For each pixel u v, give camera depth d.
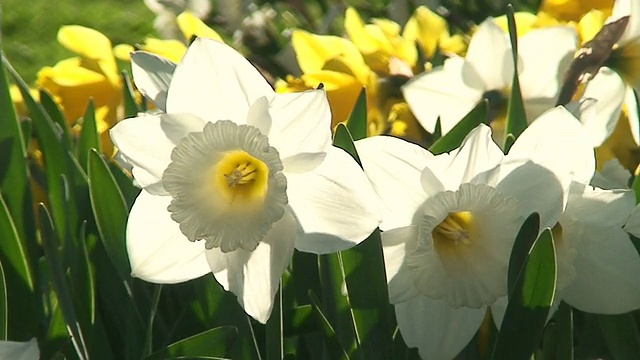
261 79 1.26
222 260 1.26
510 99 1.35
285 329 1.32
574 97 1.40
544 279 1.25
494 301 1.27
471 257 1.27
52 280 1.33
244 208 1.26
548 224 1.27
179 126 1.26
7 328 1.34
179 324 1.33
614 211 1.28
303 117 1.25
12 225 1.34
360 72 1.41
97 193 1.33
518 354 1.26
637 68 1.40
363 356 1.30
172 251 1.27
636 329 1.31
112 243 1.34
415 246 1.27
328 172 1.25
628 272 1.29
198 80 1.26
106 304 1.37
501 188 1.27
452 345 1.28
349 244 1.25
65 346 1.32
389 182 1.27
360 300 1.29
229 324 1.31
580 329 1.39
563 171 1.27
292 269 1.34
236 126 1.25
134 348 1.34
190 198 1.26
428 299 1.28
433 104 1.39
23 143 1.40
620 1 1.40
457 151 1.26
